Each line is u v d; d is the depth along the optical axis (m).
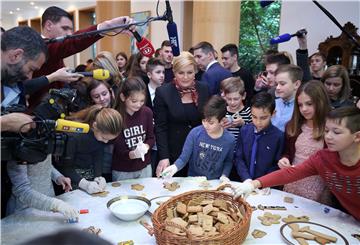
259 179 1.38
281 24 4.66
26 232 1.14
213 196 1.26
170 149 2.10
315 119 1.66
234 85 2.20
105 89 1.94
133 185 1.58
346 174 1.30
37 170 1.36
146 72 2.90
